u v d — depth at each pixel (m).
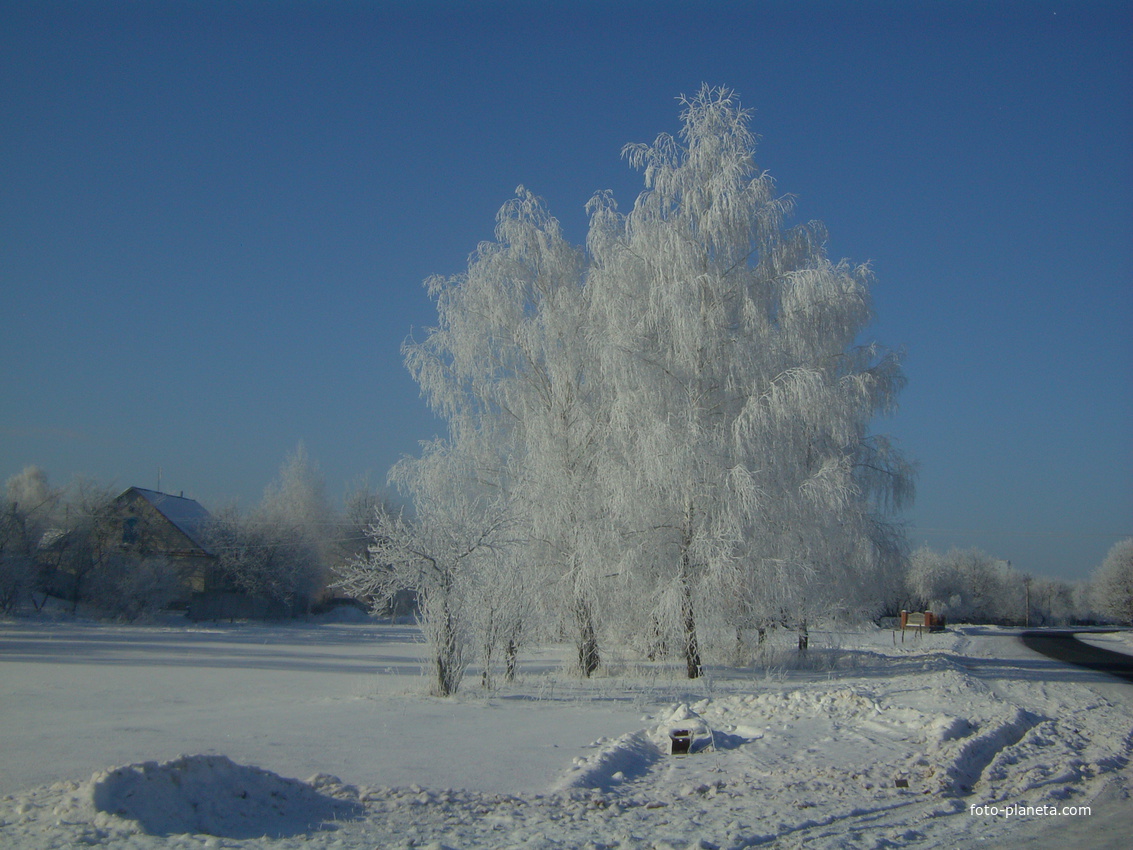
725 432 18.28
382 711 13.17
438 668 15.57
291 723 11.89
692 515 18.55
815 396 17.92
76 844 5.98
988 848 6.67
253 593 52.88
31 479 75.12
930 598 80.75
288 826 6.85
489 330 21.05
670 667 20.52
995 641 42.16
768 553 18.23
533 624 17.58
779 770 9.32
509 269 21.09
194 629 43.00
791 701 13.43
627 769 9.41
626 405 18.08
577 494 19.20
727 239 18.97
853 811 7.70
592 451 19.86
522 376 21.19
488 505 17.98
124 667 22.09
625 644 20.41
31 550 47.59
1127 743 11.50
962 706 13.68
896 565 24.44
